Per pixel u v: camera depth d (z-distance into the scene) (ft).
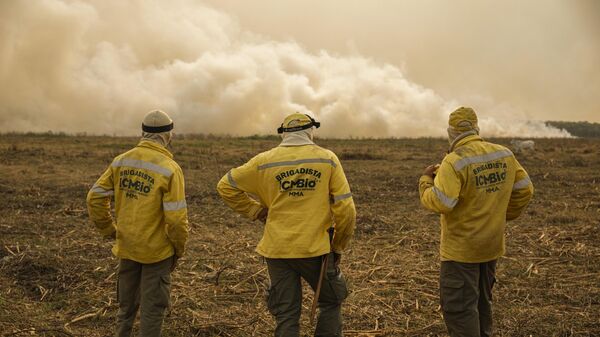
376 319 18.70
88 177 52.26
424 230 31.65
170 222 14.07
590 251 26.81
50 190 44.14
